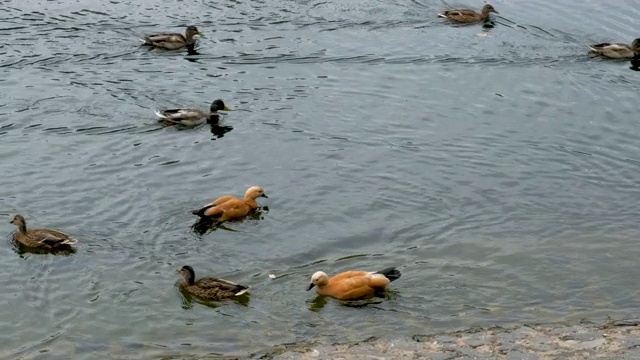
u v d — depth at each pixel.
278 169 25.53
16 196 23.25
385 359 16.83
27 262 20.28
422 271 20.48
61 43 33.56
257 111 29.20
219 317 18.42
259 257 20.98
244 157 26.17
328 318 18.47
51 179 24.25
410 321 18.38
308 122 28.61
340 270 20.52
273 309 18.77
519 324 18.34
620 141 28.34
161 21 36.12
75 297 19.03
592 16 39.25
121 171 24.92
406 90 31.42
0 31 34.09
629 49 35.09
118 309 18.62
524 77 33.06
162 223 22.25
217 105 28.53
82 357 17.02
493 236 22.34
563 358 16.94
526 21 38.44
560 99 31.36
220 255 20.98
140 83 30.84
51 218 22.25
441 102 30.62
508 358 16.91
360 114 29.39
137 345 17.44
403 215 23.28
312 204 23.59
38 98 29.19
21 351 17.17
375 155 26.62
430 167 26.02
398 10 38.88
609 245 22.00
